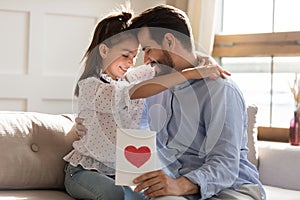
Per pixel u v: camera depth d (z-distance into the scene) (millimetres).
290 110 3248
